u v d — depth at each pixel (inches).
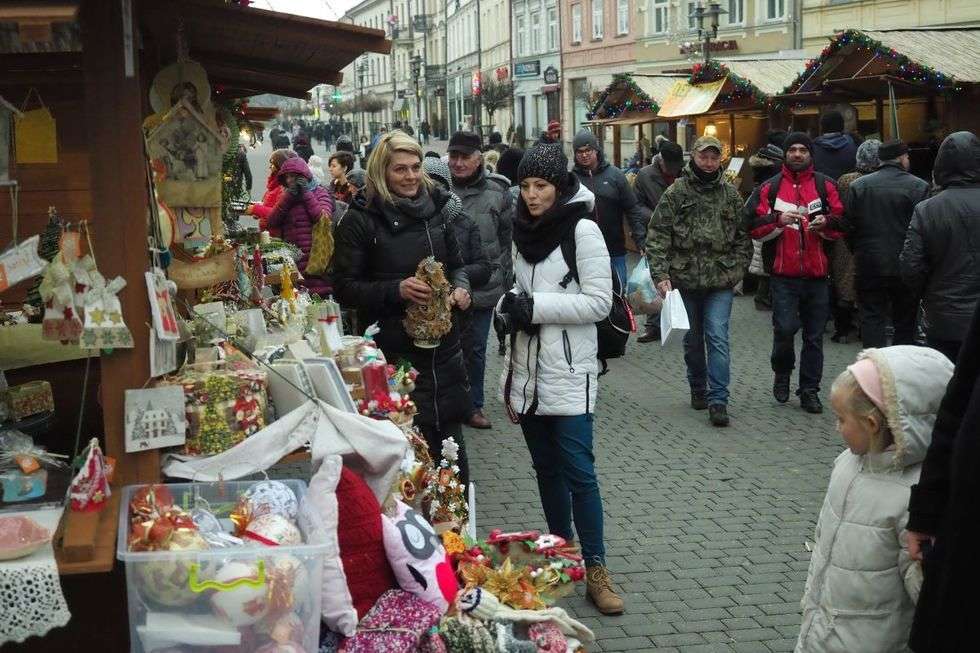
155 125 175.3
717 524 241.4
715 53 1449.3
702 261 320.2
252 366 155.3
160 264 160.4
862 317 347.6
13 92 178.4
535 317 194.2
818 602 133.0
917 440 123.9
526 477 276.8
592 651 181.6
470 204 324.8
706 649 182.5
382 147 207.0
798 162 323.3
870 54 572.7
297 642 125.0
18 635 120.4
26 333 189.9
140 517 128.0
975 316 111.9
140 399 134.9
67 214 185.3
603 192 411.2
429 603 139.9
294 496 140.3
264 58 209.8
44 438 175.9
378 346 209.0
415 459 179.8
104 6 128.3
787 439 308.7
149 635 121.6
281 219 396.5
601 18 1935.3
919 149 577.6
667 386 378.6
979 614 107.2
